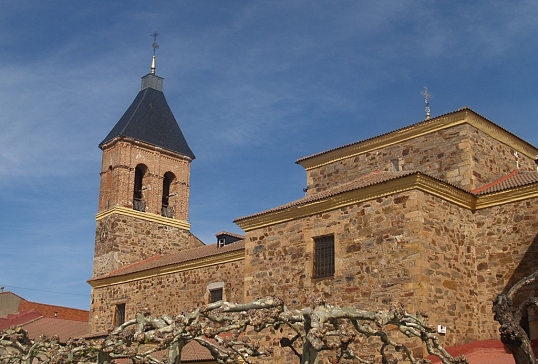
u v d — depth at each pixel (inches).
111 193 1612.9
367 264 836.0
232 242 1304.1
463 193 884.6
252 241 984.9
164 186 1760.6
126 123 1669.5
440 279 815.1
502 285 863.1
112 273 1456.7
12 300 1824.6
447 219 856.9
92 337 1267.2
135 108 1728.6
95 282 1437.0
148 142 1674.5
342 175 1117.1
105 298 1413.6
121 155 1622.8
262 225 976.3
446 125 1001.5
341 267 861.8
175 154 1738.4
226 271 1173.7
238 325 488.7
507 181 948.6
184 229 1690.5
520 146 1093.1
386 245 823.7
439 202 850.8
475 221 911.7
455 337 812.6
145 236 1600.6
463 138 978.1
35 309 1865.2
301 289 898.7
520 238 861.8
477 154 984.3
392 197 834.8
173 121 1797.5
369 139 1083.9
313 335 429.1
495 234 887.7
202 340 560.7
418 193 814.5
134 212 1594.5
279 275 932.0
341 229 876.6
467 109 973.8
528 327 824.3
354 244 856.9
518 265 854.5
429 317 778.8
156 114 1759.4
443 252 832.9
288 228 940.0
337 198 885.2
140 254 1576.0
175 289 1262.3
